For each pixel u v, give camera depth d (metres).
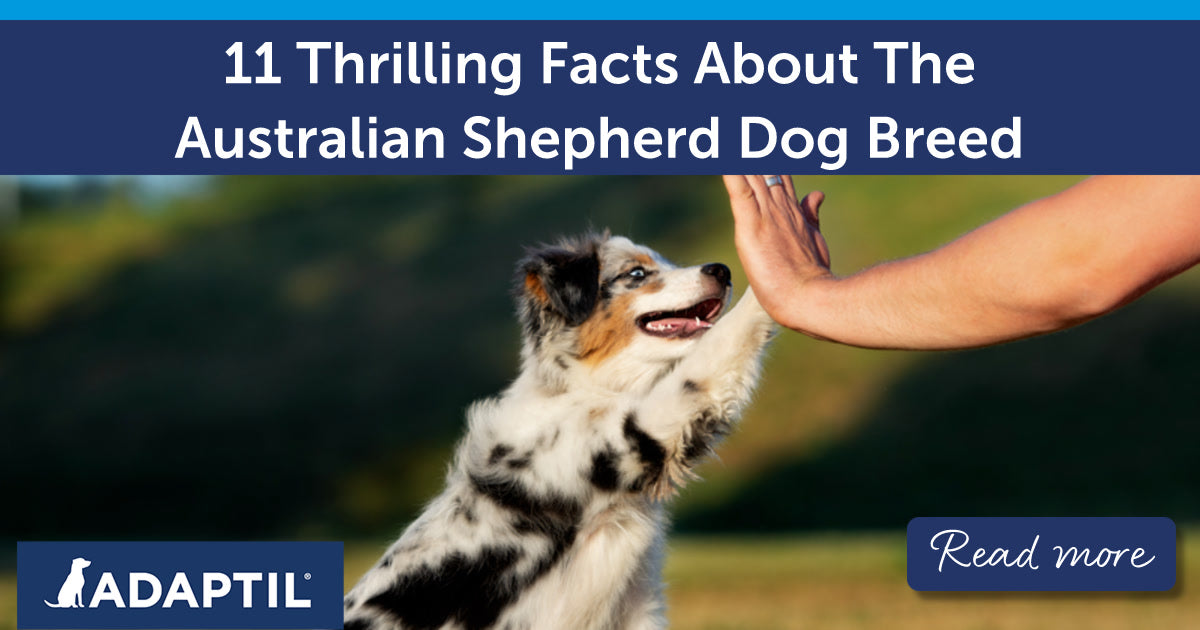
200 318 28.78
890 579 9.28
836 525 18.28
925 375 21.91
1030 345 22.28
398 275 29.23
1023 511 18.05
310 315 28.17
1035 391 21.11
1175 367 20.95
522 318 4.77
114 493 22.52
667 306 4.51
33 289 31.20
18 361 27.83
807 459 20.27
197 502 21.97
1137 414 20.11
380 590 4.06
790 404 21.55
